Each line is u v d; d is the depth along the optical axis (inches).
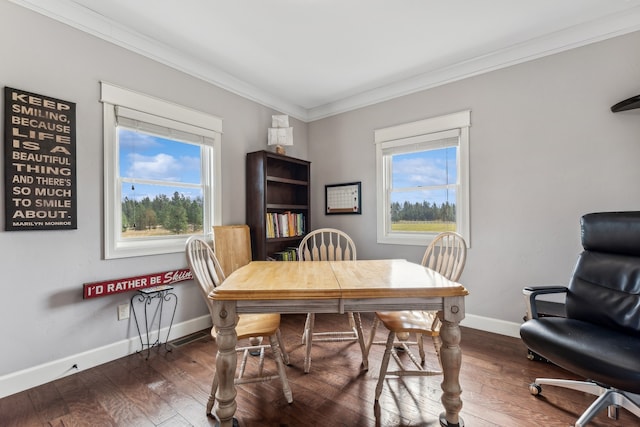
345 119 140.5
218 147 112.5
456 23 84.5
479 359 81.0
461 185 107.5
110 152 82.9
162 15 79.9
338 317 118.1
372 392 66.7
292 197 146.9
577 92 87.1
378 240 129.7
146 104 90.9
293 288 52.1
